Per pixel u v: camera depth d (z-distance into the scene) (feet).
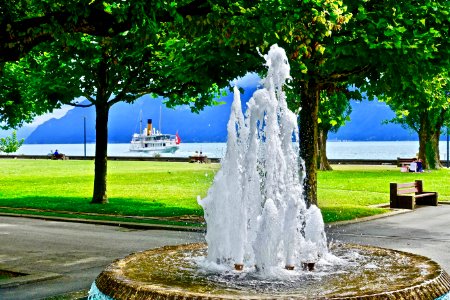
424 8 47.01
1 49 30.30
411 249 42.60
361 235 49.60
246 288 17.72
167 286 17.10
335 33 46.19
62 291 29.68
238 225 22.59
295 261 21.49
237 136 24.09
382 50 44.83
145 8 30.78
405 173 142.61
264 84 25.03
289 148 25.11
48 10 35.32
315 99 49.75
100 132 74.33
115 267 19.77
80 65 67.10
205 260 22.15
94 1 31.04
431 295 16.78
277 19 34.94
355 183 108.47
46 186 106.01
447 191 92.94
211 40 47.47
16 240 48.16
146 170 158.20
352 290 16.94
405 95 52.16
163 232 52.65
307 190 49.29
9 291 29.71
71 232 52.85
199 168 168.66
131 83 70.18
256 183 23.79
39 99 67.97
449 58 49.52
